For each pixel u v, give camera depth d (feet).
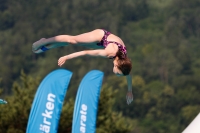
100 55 98.22
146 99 573.33
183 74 625.00
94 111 118.83
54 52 653.71
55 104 114.93
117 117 200.23
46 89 115.03
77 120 117.70
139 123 554.05
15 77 638.94
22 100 192.03
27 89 198.59
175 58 639.35
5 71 634.84
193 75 608.19
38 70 642.63
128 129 199.21
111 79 584.40
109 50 98.32
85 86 119.44
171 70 622.54
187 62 638.53
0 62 648.79
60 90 115.44
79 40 101.35
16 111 188.55
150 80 613.93
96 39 100.22
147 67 631.56
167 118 558.15
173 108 565.94
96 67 605.73
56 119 114.52
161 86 593.83
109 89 200.75
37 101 114.83
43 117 114.21
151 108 566.36
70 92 570.05
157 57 644.69
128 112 561.02
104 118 195.72
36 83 202.39
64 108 191.01
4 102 109.09
